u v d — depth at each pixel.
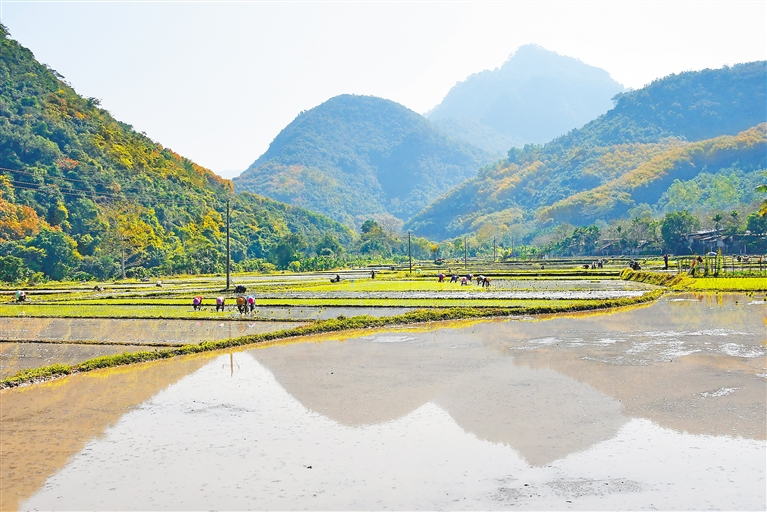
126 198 166.75
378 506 13.24
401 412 19.66
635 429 17.44
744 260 100.12
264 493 13.95
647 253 167.50
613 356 27.52
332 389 22.80
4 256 107.88
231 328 38.94
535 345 30.94
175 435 17.89
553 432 17.41
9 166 149.50
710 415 18.47
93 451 16.67
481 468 15.10
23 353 30.86
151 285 91.19
